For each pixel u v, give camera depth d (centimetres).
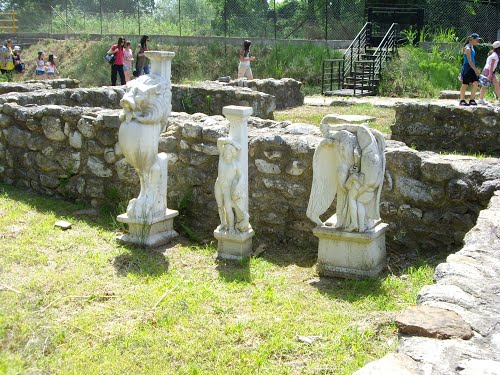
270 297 501
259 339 429
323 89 1981
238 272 560
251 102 1289
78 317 457
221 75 2448
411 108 1077
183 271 561
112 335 434
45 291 498
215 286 525
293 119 1342
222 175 582
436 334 331
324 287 531
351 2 2617
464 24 2473
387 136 1110
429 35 2369
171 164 697
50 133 773
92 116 749
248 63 1789
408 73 1989
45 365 389
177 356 405
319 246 560
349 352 403
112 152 727
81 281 523
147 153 603
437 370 296
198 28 3002
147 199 620
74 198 768
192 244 643
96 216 713
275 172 642
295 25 2684
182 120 751
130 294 500
